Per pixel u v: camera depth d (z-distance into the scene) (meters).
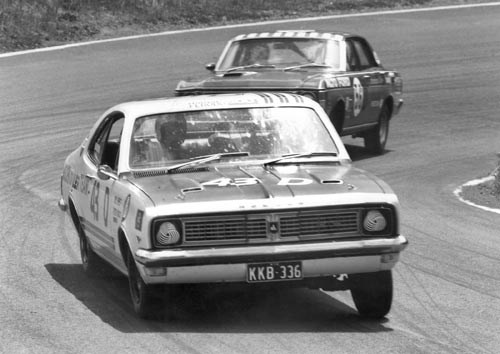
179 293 23.67
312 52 48.97
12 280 27.62
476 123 62.88
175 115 26.05
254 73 47.38
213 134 25.66
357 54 50.97
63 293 26.20
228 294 25.84
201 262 21.59
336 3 99.00
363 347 21.14
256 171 24.48
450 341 21.92
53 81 66.81
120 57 74.62
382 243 22.19
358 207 22.36
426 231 35.09
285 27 87.50
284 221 22.03
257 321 23.36
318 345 21.22
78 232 29.30
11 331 22.50
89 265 27.94
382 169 49.22
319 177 23.83
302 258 21.89
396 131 60.66
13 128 55.81
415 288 27.08
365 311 23.73
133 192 23.20
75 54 75.19
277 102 26.78
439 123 62.75
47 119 57.94
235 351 20.72
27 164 47.84
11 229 34.81
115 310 24.38
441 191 43.50
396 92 54.62
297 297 25.88
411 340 21.86
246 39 49.94
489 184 44.84
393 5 100.50
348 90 48.06
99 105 61.31
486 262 30.38
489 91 71.38
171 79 68.19
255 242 21.91
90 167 27.58
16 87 65.00
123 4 89.12
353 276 23.27
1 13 81.38
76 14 85.88
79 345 21.33
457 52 81.75
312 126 26.36
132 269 23.34
